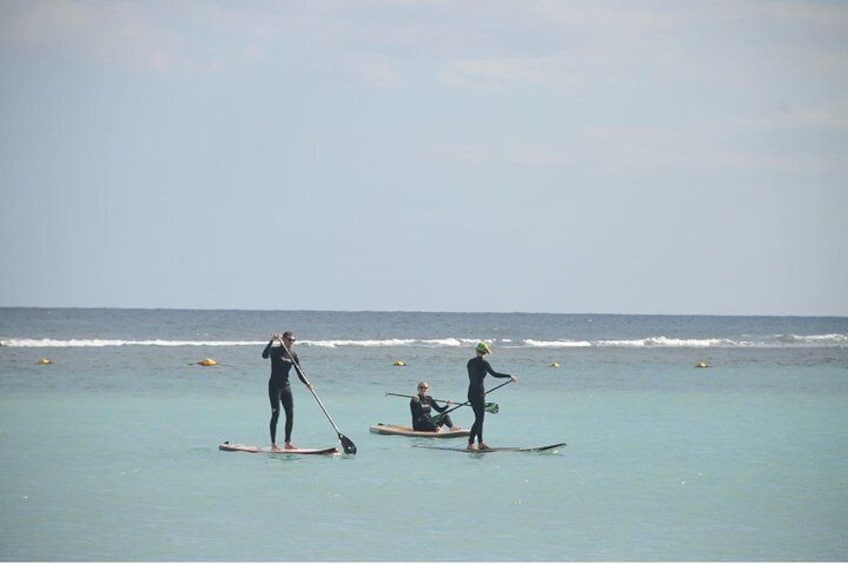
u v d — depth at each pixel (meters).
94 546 33.09
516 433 63.78
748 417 73.06
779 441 60.22
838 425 68.25
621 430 65.56
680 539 35.19
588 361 139.88
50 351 136.25
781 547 34.22
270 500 40.75
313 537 34.66
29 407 72.88
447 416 63.38
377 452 54.75
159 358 125.00
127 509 38.69
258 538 34.44
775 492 43.75
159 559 31.59
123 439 57.62
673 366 130.38
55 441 56.38
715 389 97.44
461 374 111.75
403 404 81.56
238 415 70.62
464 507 39.94
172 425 64.31
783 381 107.56
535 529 36.34
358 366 121.75
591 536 35.41
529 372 118.25
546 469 49.34
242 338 199.00
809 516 39.00
